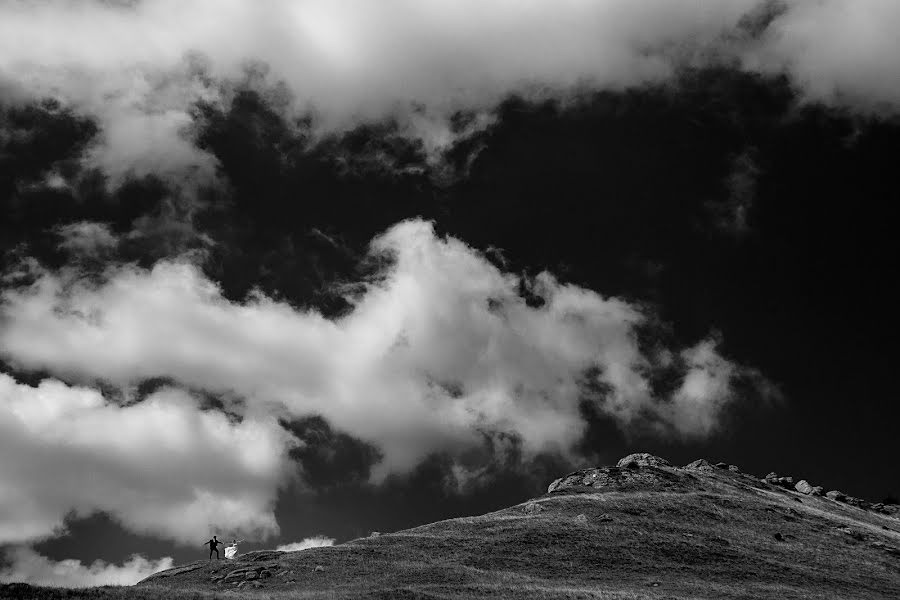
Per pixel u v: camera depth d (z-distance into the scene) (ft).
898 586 201.36
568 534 216.95
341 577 170.30
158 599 129.70
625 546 208.44
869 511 409.69
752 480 399.03
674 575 185.47
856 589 192.24
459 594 150.00
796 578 195.52
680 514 259.19
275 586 164.86
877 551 256.11
